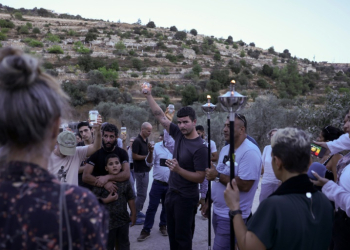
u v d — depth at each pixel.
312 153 3.55
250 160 3.00
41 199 0.99
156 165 4.96
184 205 3.59
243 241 1.69
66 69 58.56
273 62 100.88
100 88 43.09
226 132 3.26
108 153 3.67
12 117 0.97
